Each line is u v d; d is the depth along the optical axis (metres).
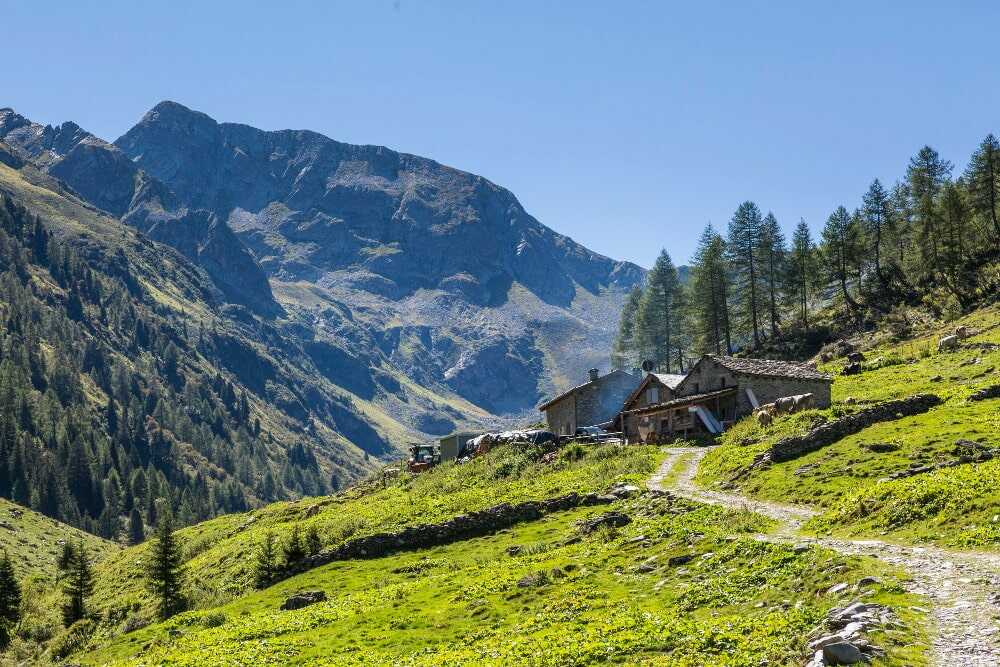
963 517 34.84
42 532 187.62
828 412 71.81
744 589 31.48
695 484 59.75
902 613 24.73
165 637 48.09
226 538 97.75
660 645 26.53
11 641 73.81
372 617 40.53
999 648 21.59
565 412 112.19
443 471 96.25
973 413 59.16
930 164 173.00
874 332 135.50
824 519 41.25
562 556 45.12
